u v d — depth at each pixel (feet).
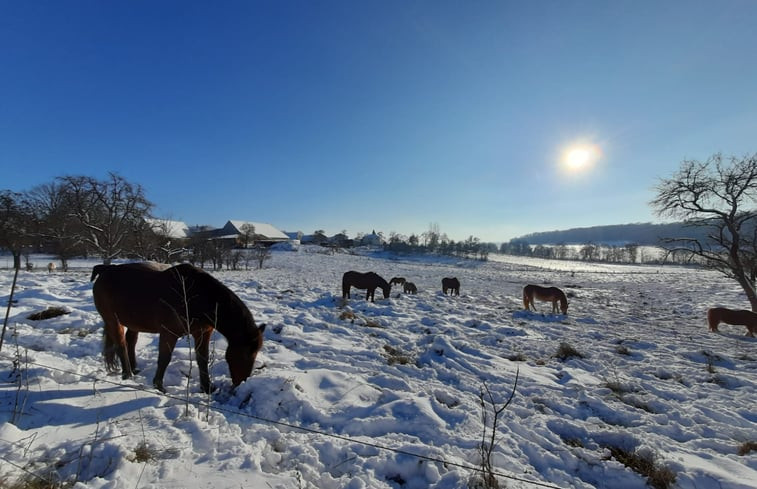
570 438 12.44
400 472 9.48
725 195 48.98
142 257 85.46
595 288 94.99
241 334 12.97
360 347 22.50
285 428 11.38
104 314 13.69
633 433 12.57
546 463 10.73
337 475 9.27
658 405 16.05
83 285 38.75
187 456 8.86
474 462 10.16
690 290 87.25
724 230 53.31
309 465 9.37
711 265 52.65
